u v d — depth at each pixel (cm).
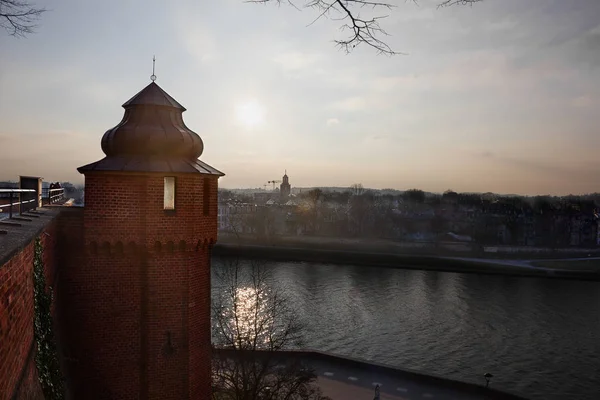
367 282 10144
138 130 2167
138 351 2109
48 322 1547
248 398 3122
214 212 2350
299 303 8131
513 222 19800
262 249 13675
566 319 7550
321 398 3481
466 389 4706
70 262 2064
